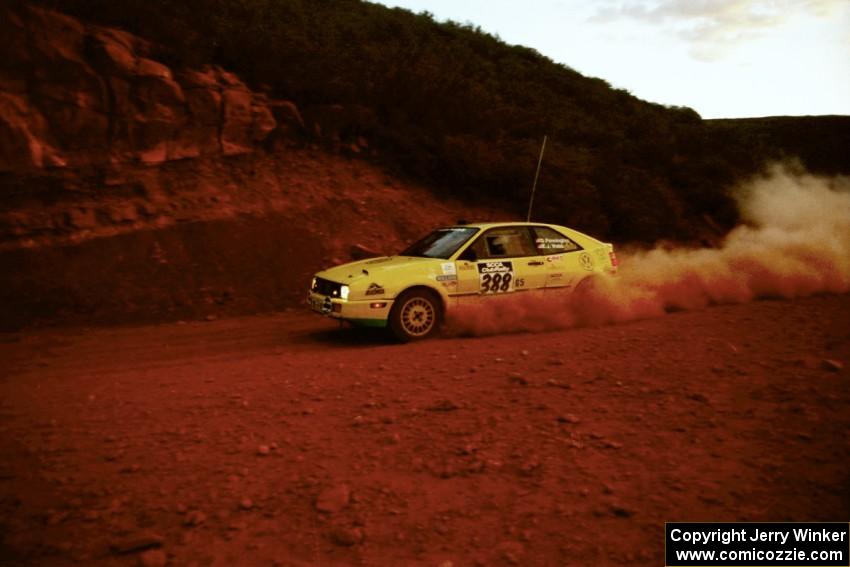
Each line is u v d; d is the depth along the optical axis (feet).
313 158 51.85
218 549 9.85
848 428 13.28
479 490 11.55
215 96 46.47
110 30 44.09
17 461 13.33
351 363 21.54
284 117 51.72
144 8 47.44
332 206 46.96
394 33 79.82
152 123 43.19
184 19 51.90
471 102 64.13
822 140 162.50
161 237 38.27
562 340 23.52
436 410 15.84
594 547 9.57
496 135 64.59
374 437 14.26
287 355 23.95
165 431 15.01
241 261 38.65
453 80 65.72
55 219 36.42
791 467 11.73
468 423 14.85
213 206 42.19
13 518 10.89
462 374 19.07
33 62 39.47
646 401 15.78
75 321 30.68
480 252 27.32
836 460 11.87
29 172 37.76
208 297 34.81
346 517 10.72
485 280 26.99
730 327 24.31
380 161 55.57
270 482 12.13
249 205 43.70
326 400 17.11
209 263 37.70
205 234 39.60
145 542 9.89
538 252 28.60
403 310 25.57
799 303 30.45
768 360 18.85
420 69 63.36
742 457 12.28
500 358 20.75
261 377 20.03
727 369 18.10
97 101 41.22
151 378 20.57
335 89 55.57
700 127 117.80
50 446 14.16
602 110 96.89
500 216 54.60
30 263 33.65
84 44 42.06
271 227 42.24
